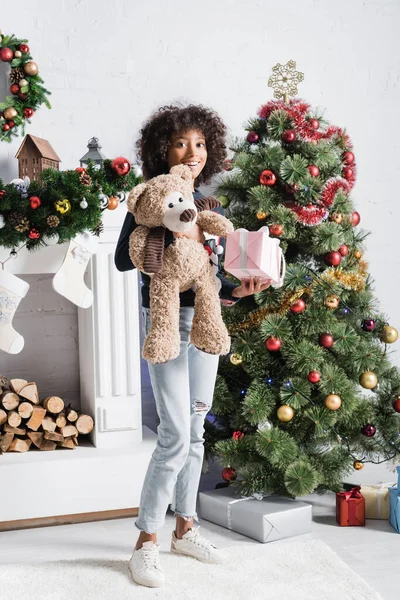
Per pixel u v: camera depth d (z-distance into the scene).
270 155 2.73
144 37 3.10
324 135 2.82
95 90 3.04
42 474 2.63
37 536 2.58
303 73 3.18
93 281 2.77
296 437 2.78
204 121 2.47
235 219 2.82
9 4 2.91
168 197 1.94
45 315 3.06
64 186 2.50
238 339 2.76
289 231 2.69
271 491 2.70
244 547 2.43
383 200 3.49
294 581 2.18
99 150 2.78
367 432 2.75
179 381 2.13
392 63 3.47
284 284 2.69
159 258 1.96
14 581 2.19
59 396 3.09
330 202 2.73
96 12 3.02
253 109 3.26
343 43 3.38
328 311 2.74
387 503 2.72
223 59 3.21
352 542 2.51
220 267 2.43
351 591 2.11
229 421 2.92
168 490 2.17
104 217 2.74
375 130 3.46
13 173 2.95
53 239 2.56
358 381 2.80
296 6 3.30
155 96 3.12
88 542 2.52
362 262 2.92
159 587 2.15
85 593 2.12
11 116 2.72
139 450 2.78
